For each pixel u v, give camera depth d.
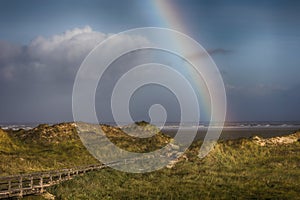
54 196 48.75
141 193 54.16
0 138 73.88
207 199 51.03
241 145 77.88
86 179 57.31
